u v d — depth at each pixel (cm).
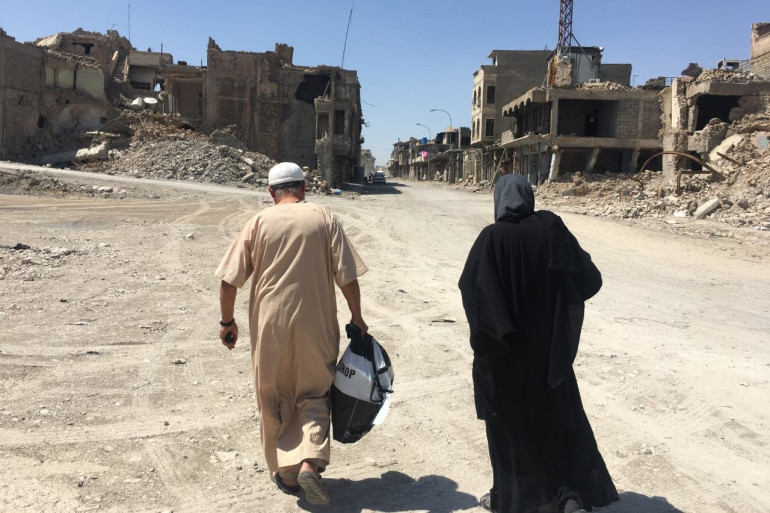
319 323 311
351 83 4838
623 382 525
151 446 375
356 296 327
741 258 1368
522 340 280
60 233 1248
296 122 4838
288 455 305
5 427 385
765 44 3884
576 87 4259
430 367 559
